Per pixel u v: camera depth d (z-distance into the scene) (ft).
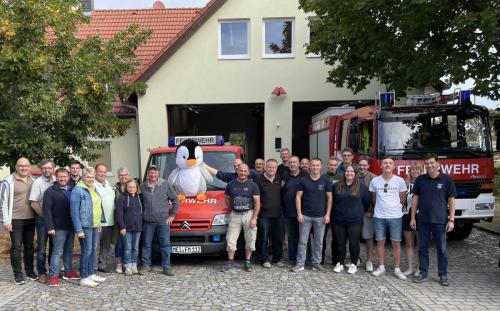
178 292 19.89
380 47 29.27
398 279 21.86
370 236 23.36
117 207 22.59
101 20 60.85
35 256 27.30
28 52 25.02
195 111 63.77
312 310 17.56
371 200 23.08
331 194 23.25
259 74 47.57
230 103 48.03
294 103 52.08
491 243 30.04
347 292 19.79
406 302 18.45
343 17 29.53
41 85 25.98
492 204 27.53
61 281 21.91
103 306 18.21
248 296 19.24
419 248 21.61
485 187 27.48
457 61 26.00
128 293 19.85
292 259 24.76
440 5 25.39
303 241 23.26
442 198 20.95
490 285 20.76
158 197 22.91
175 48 47.09
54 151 28.19
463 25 23.62
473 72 26.45
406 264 24.72
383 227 22.47
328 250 28.17
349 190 22.88
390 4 26.71
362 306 17.99
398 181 22.45
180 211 23.86
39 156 27.25
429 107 27.96
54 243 21.16
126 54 34.17
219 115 65.57
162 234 22.89
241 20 47.50
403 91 33.09
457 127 27.86
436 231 20.93
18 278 21.36
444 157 27.43
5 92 25.93
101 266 23.39
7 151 25.32
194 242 23.56
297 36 47.03
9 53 24.13
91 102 30.14
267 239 24.12
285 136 47.75
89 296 19.53
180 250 23.40
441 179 21.15
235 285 20.84
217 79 47.65
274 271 23.29
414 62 28.14
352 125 32.68
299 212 23.12
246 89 47.73
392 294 19.51
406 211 22.77
